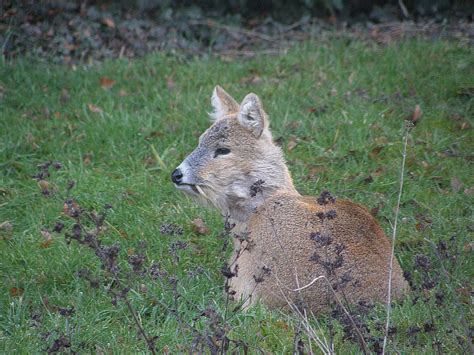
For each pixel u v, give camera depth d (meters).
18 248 10.78
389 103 14.62
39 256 10.59
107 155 13.34
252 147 9.86
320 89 15.13
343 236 8.82
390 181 12.33
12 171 13.06
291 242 8.96
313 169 12.71
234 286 9.33
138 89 15.71
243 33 18.55
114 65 16.66
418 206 11.74
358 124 13.74
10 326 9.05
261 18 19.36
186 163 9.99
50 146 13.53
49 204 11.82
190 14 18.75
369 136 13.52
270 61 16.62
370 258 8.76
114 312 9.25
